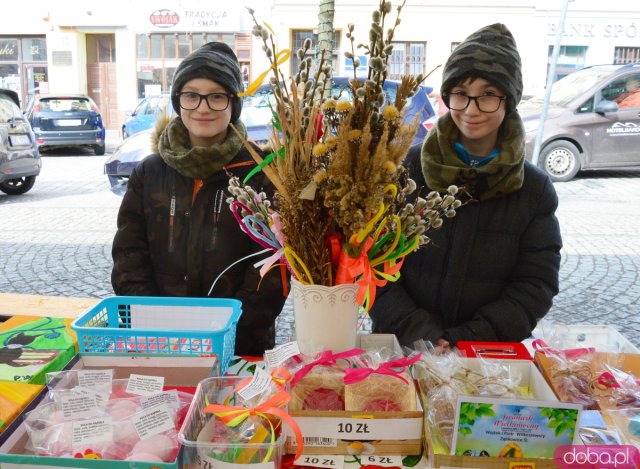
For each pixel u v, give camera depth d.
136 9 15.44
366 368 1.22
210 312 1.58
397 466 1.13
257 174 1.90
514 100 1.70
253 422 1.10
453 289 1.80
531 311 1.73
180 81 1.82
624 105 8.13
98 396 1.18
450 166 1.74
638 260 5.03
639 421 1.16
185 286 1.92
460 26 14.25
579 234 5.81
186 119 1.87
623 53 14.49
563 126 8.03
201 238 1.90
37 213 6.77
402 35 14.30
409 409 1.18
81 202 7.43
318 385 1.23
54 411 1.15
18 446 1.08
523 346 1.47
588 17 14.16
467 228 1.77
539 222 1.78
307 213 1.23
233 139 1.91
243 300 1.87
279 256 1.31
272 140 1.25
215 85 1.82
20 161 7.40
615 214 6.60
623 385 1.31
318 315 1.31
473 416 1.06
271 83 1.18
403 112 1.17
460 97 1.71
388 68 1.19
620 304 4.07
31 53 16.34
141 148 6.56
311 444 1.15
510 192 1.74
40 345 1.43
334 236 1.28
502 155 1.72
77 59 16.03
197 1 15.15
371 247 1.29
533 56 14.32
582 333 1.58
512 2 14.04
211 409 1.11
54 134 11.64
